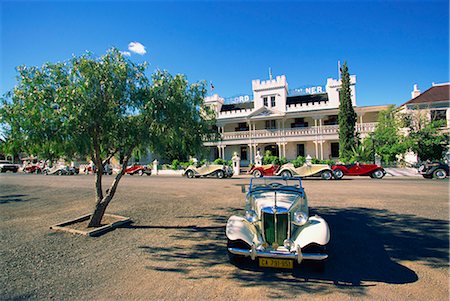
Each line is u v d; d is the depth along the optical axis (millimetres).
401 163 22031
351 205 8656
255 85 33844
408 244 5035
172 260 4492
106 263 4395
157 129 6039
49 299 3312
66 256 4723
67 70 5766
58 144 5375
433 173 16359
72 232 6141
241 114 34312
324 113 28844
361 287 3457
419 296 3203
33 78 5273
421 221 6625
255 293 3350
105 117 5484
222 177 20812
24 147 5246
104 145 6633
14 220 7473
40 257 4688
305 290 3408
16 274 4020
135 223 6953
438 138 20031
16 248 5148
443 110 23984
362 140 25547
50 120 4996
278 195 4996
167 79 6121
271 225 4266
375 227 6176
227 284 3607
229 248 4059
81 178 22625
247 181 17828
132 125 5840
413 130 21312
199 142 6844
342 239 5375
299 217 4160
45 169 31578
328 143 30594
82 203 10133
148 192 12750
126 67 5785
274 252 3848
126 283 3693
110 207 9094
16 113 4898
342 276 3777
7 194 12773
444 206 8297
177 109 5941
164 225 6738
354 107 28125
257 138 31172
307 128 29203
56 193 12969
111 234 6023
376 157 22281
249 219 4379
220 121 33438
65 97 5078
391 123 22812
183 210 8500
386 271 3910
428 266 4055
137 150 7125
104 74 5684
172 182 17594
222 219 7301
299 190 5281
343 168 18125
